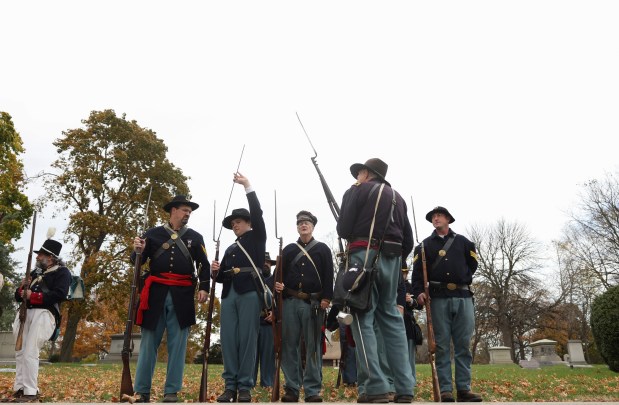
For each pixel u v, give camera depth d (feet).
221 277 20.70
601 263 117.19
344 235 13.73
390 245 13.61
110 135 99.71
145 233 19.26
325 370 55.98
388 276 13.53
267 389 29.40
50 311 22.53
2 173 85.20
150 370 18.03
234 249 20.77
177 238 19.04
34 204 91.40
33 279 22.86
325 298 21.36
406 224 14.64
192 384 34.81
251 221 20.59
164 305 18.26
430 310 20.08
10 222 84.23
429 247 21.48
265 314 21.54
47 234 23.63
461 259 21.35
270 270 29.25
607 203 116.88
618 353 48.57
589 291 123.65
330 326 14.06
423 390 29.63
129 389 16.60
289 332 21.09
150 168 102.17
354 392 28.58
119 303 93.76
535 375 46.78
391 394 18.58
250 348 19.57
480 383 36.17
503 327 150.92
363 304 12.94
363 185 14.11
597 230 117.80
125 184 100.17
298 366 21.30
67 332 96.63
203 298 19.20
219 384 34.86
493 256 155.02
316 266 21.57
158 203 100.53
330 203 19.38
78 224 92.12
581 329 155.53
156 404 12.67
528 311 148.25
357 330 13.23
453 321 21.12
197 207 19.80
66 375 46.06
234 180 20.58
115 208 98.48
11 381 34.04
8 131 84.02
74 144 96.78
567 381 39.14
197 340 99.76
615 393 31.04
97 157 98.37
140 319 18.01
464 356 20.99
